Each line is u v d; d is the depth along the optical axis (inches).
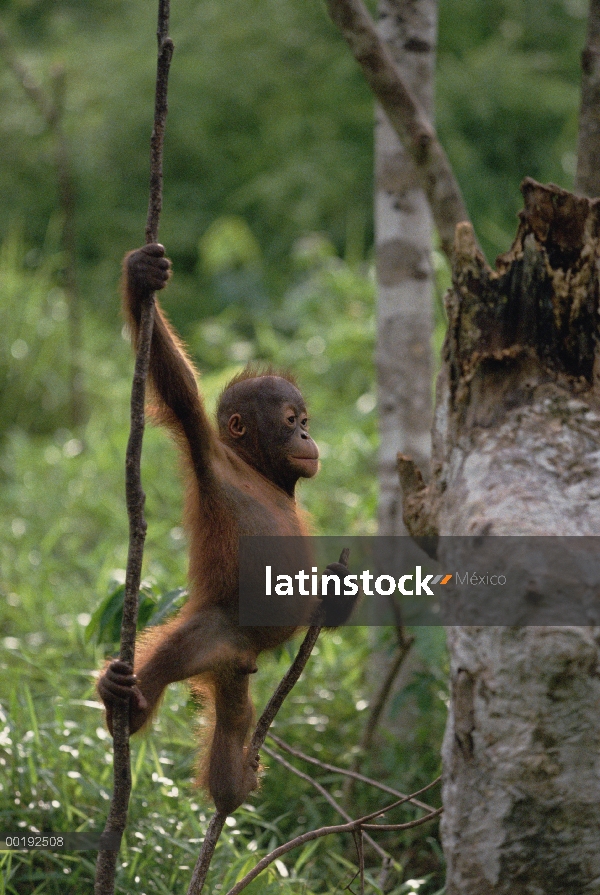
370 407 526.9
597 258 163.0
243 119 904.3
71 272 566.9
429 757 279.4
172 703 290.2
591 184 242.2
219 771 180.9
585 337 163.2
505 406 163.6
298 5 926.4
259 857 232.8
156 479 490.3
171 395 173.6
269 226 837.8
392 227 327.3
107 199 867.4
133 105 903.1
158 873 230.7
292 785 279.1
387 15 320.2
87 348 629.9
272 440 200.2
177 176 894.4
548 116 821.9
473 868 153.3
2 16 978.7
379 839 269.3
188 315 778.2
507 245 668.1
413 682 272.2
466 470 163.0
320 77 893.2
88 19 1005.2
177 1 959.6
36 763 255.1
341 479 480.1
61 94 570.3
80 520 456.1
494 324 165.2
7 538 434.3
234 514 182.9
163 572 354.6
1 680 305.7
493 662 150.7
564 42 891.4
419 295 326.6
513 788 149.7
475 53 850.8
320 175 824.3
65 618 362.0
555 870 150.3
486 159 817.5
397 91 264.7
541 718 148.7
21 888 231.8
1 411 589.9
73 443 532.4
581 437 159.6
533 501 154.5
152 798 249.3
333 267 665.0
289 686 180.7
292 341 653.9
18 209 869.8
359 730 296.7
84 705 276.2
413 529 185.6
